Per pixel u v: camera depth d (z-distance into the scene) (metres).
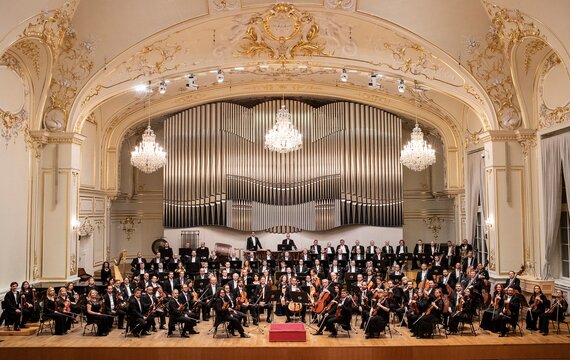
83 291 12.94
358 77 18.22
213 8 13.23
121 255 18.34
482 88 14.28
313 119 20.58
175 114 20.33
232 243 20.06
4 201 12.45
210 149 20.06
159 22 13.27
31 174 13.77
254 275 13.97
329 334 11.45
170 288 13.76
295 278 13.21
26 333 11.51
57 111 14.16
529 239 14.27
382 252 17.70
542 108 13.78
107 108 19.03
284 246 18.69
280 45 14.91
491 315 11.68
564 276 13.41
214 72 16.22
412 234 21.81
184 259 17.23
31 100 13.78
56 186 14.14
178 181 20.00
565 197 13.34
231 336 11.36
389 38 14.37
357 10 13.38
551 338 10.91
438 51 13.77
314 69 17.41
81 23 12.84
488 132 14.49
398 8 13.02
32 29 11.58
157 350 10.41
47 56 13.19
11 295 11.66
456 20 13.05
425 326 11.09
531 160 14.30
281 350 10.38
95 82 14.20
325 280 12.59
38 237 14.03
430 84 15.53
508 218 14.38
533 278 13.88
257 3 13.29
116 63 13.92
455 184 19.62
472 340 10.80
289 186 20.31
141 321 11.27
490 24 12.93
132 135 21.55
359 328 12.05
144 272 15.46
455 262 17.39
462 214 19.50
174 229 19.95
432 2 12.67
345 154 20.19
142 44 13.68
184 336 11.34
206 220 19.83
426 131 21.48
